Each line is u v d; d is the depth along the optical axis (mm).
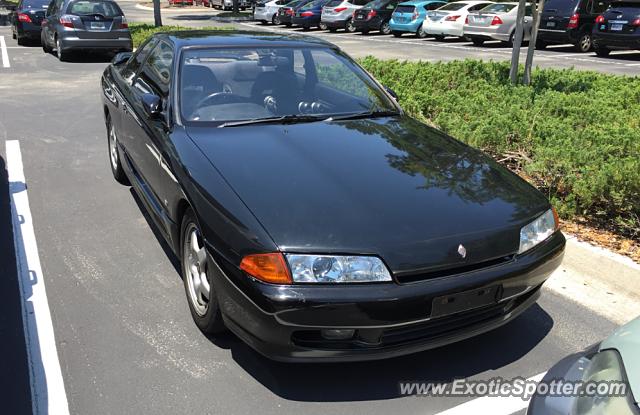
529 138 6062
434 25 21984
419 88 9047
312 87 4539
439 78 9805
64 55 14461
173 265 4355
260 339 2877
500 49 19359
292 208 2996
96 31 14258
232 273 2914
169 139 3881
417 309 2811
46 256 4469
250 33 5117
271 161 3465
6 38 19703
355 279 2770
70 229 4953
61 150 7180
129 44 14742
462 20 21281
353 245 2809
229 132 3900
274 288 2742
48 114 8992
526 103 7820
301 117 4211
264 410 2910
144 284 4074
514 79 9547
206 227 3121
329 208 3008
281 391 3045
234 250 2910
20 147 7273
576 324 3740
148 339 3451
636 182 4586
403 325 2826
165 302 3848
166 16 34969
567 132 6125
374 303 2744
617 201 4730
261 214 2955
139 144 4613
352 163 3492
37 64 13891
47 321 3611
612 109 7605
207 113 4105
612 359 2074
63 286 4031
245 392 3029
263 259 2785
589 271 4312
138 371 3172
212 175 3326
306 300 2711
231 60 4508
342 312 2732
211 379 3121
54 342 3406
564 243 3385
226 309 3029
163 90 4398
